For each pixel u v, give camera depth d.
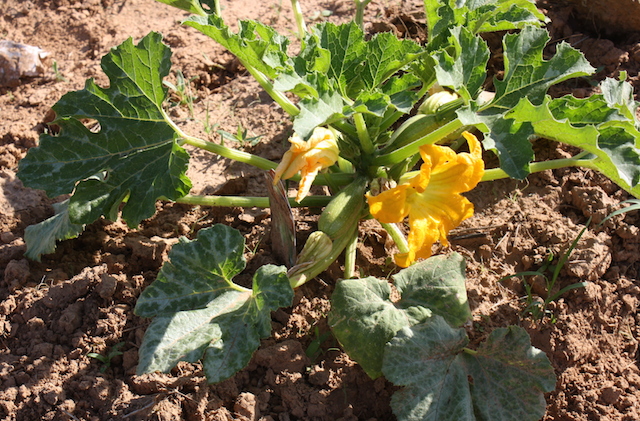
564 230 1.17
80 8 1.64
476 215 1.21
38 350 1.05
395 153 1.07
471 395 0.97
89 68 1.50
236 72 1.49
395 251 1.16
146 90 1.10
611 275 1.14
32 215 1.25
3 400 1.00
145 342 0.96
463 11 1.15
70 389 1.02
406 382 0.94
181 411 0.99
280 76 0.99
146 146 1.11
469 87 1.04
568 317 1.08
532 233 1.18
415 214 0.96
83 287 1.10
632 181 0.95
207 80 1.47
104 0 1.65
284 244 1.09
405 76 1.08
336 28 1.11
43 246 1.14
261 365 1.04
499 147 0.97
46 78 1.50
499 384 0.97
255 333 0.97
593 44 1.42
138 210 1.08
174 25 1.59
